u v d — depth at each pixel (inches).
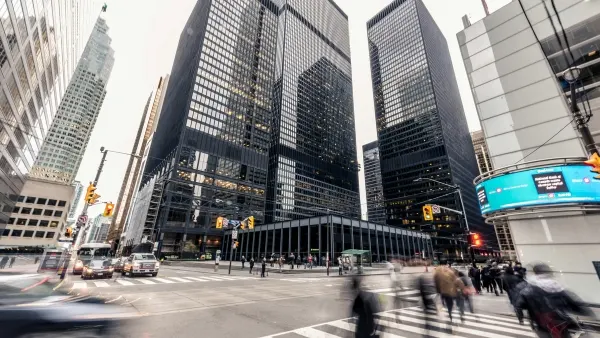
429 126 4985.2
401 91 5629.9
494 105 605.6
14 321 207.6
